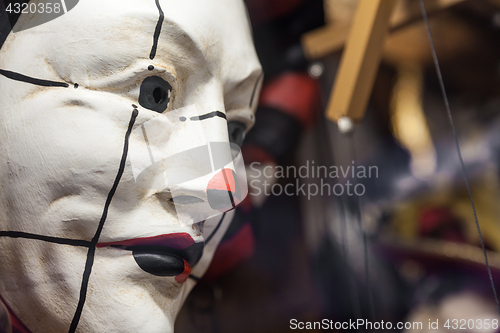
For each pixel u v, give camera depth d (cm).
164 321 38
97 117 36
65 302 37
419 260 75
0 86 37
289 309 72
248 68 44
